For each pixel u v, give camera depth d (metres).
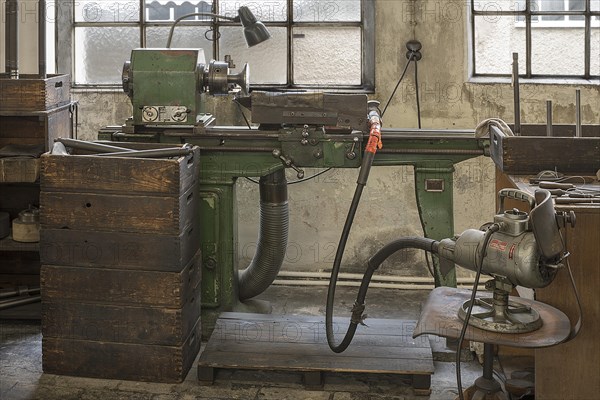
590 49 4.96
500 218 2.94
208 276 4.21
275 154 4.03
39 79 4.20
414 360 3.70
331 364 3.66
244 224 5.05
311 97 4.00
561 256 2.90
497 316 3.01
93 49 5.09
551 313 3.09
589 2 4.93
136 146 3.97
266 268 4.43
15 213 4.64
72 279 3.70
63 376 3.79
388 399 3.60
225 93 4.11
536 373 3.26
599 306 3.18
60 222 3.67
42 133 4.51
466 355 3.97
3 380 3.75
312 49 5.00
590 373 3.22
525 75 4.98
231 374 3.80
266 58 5.04
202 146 4.11
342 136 4.00
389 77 4.85
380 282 4.98
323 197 4.96
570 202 3.15
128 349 3.72
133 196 3.62
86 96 5.00
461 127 4.84
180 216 3.63
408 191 4.91
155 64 4.03
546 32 4.96
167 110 4.05
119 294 3.68
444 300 3.22
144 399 3.58
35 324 4.42
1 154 4.29
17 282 4.67
